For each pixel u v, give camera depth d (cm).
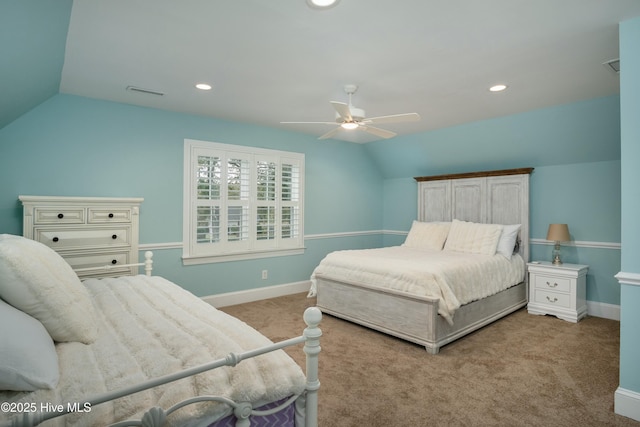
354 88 310
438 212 548
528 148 437
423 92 327
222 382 121
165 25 206
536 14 194
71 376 115
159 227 394
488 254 417
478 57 251
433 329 304
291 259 509
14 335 107
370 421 208
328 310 405
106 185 360
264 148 476
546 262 433
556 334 347
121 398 109
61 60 252
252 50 239
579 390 241
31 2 155
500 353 303
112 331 155
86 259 315
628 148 204
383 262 364
